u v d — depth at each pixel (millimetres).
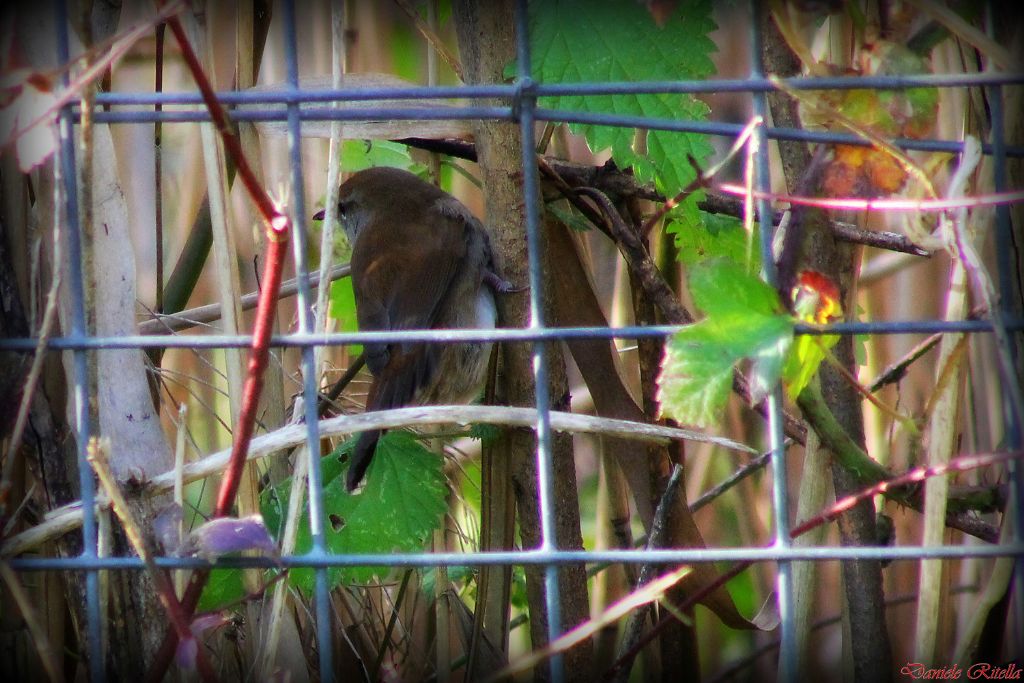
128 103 4625
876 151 4676
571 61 6441
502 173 6469
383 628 7211
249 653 5961
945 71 5922
